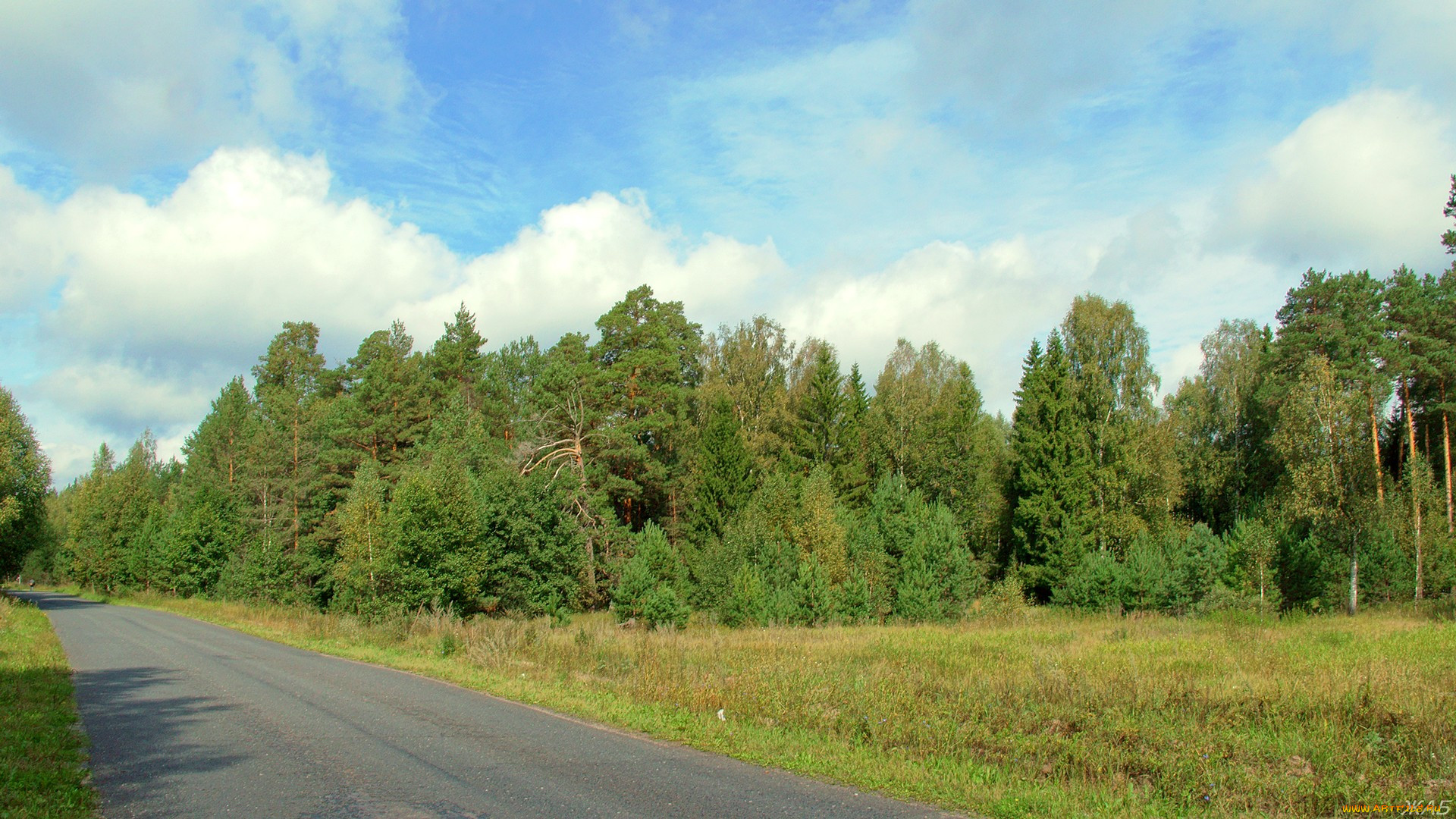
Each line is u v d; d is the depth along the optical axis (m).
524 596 37.03
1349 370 44.44
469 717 12.59
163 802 7.79
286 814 7.43
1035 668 16.72
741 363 59.34
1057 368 51.81
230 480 69.88
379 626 28.41
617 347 55.28
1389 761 9.22
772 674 15.23
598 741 10.73
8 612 35.28
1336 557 39.84
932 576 40.19
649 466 51.66
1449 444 48.38
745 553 41.41
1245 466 58.00
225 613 42.88
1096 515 50.31
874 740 10.63
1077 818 7.44
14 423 52.97
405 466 44.97
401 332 69.06
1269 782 8.41
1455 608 32.66
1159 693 12.86
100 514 80.38
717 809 7.61
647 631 32.22
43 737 10.57
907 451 57.56
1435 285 48.59
